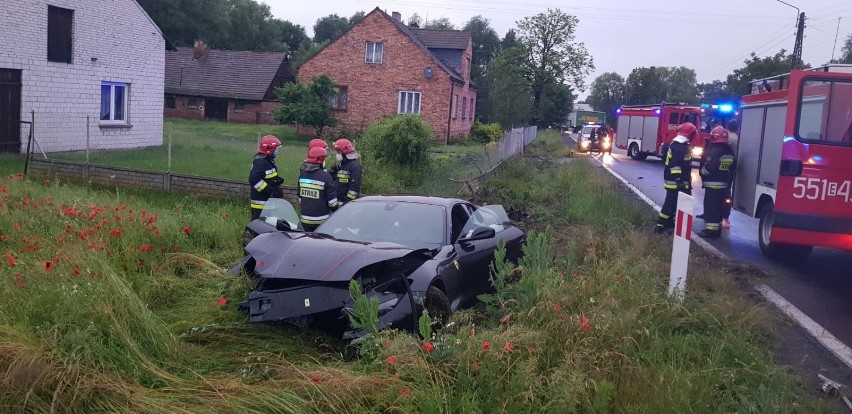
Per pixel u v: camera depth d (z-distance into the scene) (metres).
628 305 5.62
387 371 4.07
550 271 5.88
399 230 6.27
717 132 11.41
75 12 18.39
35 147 15.52
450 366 4.12
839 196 8.34
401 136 15.31
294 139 34.31
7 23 16.61
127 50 20.33
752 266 9.02
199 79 46.47
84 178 13.65
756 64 59.28
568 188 16.48
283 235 5.66
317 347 5.05
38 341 4.09
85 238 6.31
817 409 4.39
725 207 12.68
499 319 5.41
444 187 13.55
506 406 3.84
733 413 4.29
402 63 36.50
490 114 57.47
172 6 61.91
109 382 3.88
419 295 5.12
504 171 19.20
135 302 4.68
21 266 5.29
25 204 8.02
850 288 8.12
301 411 3.80
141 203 10.40
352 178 8.73
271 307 4.96
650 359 4.72
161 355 4.49
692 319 5.68
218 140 21.28
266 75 46.62
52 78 17.91
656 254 9.02
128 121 20.66
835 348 5.82
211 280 6.05
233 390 3.99
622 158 35.03
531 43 56.12
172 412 3.74
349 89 37.09
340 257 5.05
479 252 6.53
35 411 3.59
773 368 5.00
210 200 12.31
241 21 74.62
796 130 8.44
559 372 4.05
